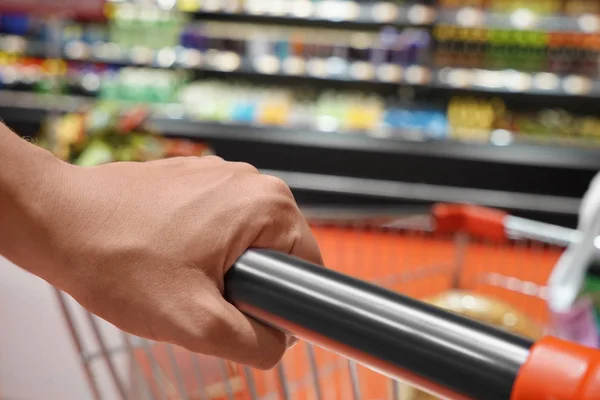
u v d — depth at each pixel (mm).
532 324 1882
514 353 381
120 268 477
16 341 1005
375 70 4891
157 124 4855
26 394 1021
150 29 5000
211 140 4859
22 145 498
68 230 479
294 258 500
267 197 527
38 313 989
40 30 4996
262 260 500
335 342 457
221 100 5000
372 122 4820
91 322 885
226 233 497
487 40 4824
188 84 5195
